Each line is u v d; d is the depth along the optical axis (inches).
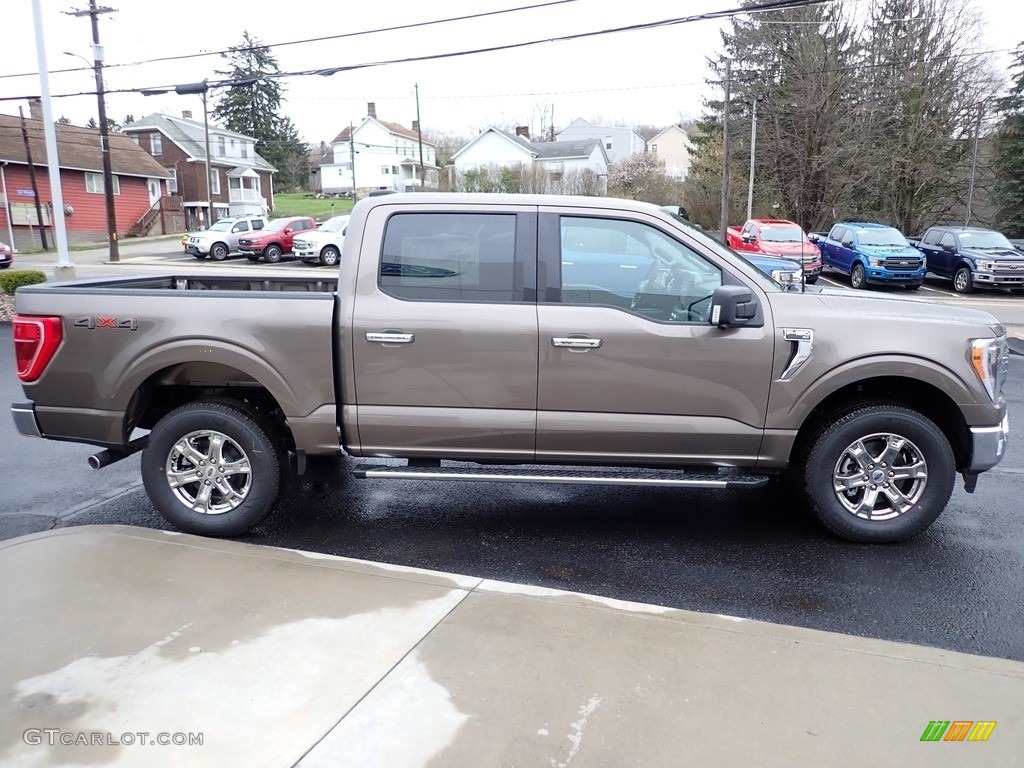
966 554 175.3
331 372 171.8
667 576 163.3
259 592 143.8
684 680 116.5
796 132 1515.7
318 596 142.3
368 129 3056.1
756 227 919.0
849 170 1471.5
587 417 171.5
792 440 171.8
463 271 171.6
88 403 175.3
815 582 160.6
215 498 182.5
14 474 234.5
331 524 192.9
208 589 144.9
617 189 2091.5
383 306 170.6
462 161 2598.4
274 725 105.3
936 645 135.7
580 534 187.3
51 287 183.0
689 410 170.6
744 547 179.3
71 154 1716.3
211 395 188.7
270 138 3004.4
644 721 106.4
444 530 189.5
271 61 2979.8
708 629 132.3
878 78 1450.5
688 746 101.4
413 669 118.4
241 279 239.1
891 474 175.2
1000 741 103.8
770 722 106.7
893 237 895.1
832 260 936.3
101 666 119.0
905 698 113.3
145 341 171.6
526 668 119.0
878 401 174.9
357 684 114.5
